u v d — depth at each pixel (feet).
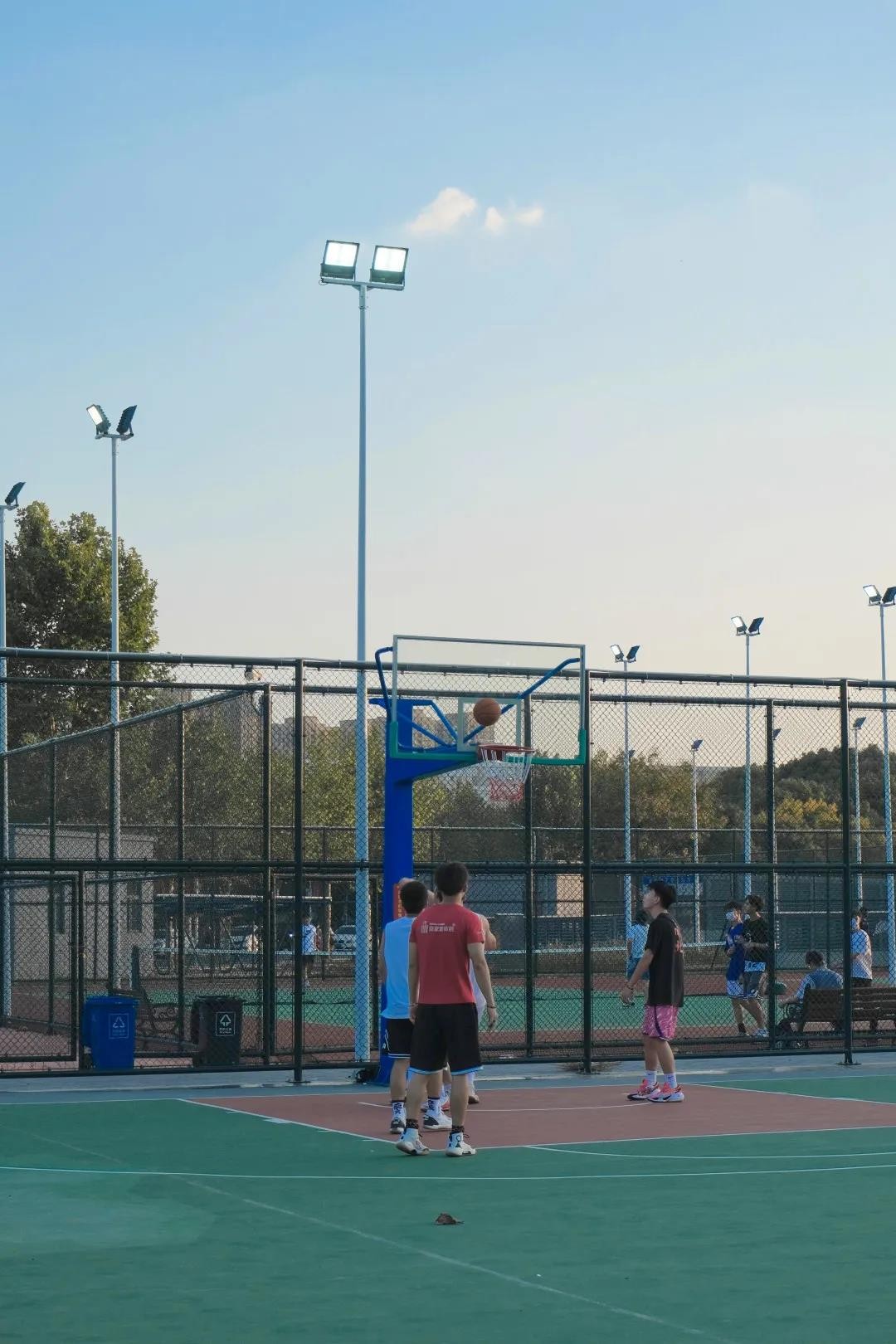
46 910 90.33
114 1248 27.30
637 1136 42.11
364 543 76.64
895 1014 68.08
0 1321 22.31
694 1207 31.37
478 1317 22.66
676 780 116.78
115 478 111.14
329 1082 55.72
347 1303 23.45
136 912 86.53
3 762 75.56
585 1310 23.06
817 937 108.47
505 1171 35.91
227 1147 39.75
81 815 111.55
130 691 166.09
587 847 59.67
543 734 56.95
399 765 52.70
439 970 38.52
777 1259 26.66
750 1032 74.79
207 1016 59.06
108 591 199.00
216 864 53.93
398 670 53.78
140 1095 52.03
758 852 118.21
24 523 202.59
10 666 163.22
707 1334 21.71
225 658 54.34
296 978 55.26
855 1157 38.19
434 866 58.23
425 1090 38.78
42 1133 42.42
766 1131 43.19
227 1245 27.53
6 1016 78.59
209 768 94.94
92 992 77.46
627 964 79.61
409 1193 32.91
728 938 72.18
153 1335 21.56
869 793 141.69
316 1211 30.78
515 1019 83.05
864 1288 24.54
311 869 58.18
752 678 60.75
